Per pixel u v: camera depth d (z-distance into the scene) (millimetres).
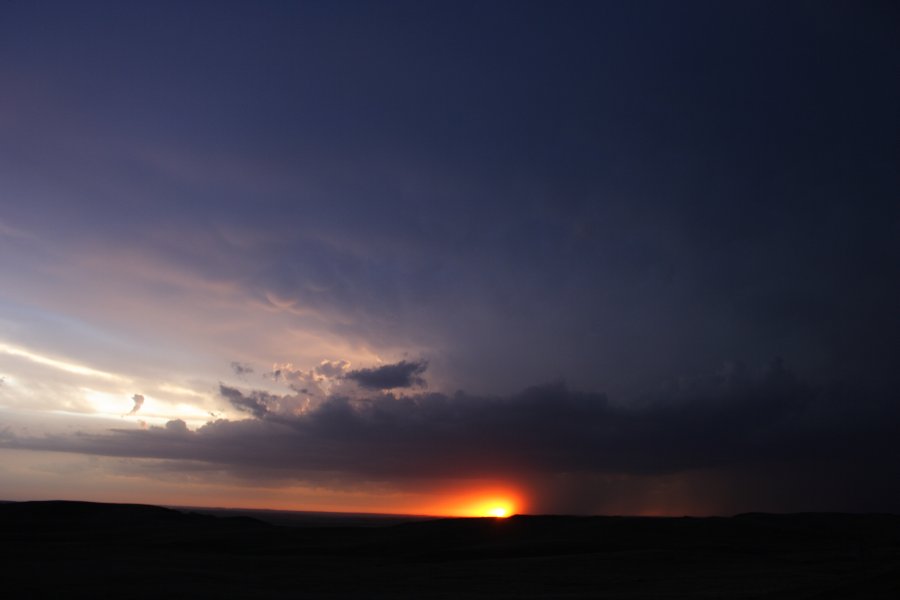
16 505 106812
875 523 117562
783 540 76438
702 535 75812
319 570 49531
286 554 66250
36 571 43469
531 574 46781
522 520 89000
